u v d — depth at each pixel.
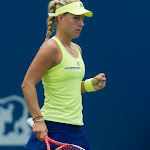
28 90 10.55
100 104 22.62
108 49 22.75
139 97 22.97
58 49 10.77
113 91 22.75
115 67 22.80
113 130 22.70
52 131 10.80
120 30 22.86
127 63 22.88
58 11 11.22
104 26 22.75
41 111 11.24
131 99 22.89
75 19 11.09
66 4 11.09
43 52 10.59
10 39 22.00
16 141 21.81
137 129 22.88
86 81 12.51
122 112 22.78
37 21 22.19
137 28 22.94
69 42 11.49
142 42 22.95
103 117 22.64
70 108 10.95
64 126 10.84
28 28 22.12
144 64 22.98
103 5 22.75
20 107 21.91
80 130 11.29
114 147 22.66
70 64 10.90
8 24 22.02
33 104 10.53
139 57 22.97
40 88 22.03
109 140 22.62
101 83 12.24
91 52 22.59
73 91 10.99
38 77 10.68
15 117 21.88
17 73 21.97
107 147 22.61
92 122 22.53
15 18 22.08
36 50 22.16
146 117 22.98
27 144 11.26
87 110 22.53
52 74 10.84
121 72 22.83
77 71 11.05
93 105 22.58
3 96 21.84
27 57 22.08
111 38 22.77
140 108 22.97
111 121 22.69
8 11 22.02
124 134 22.77
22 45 22.06
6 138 21.77
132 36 22.92
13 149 21.77
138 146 22.83
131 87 22.92
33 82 10.64
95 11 22.73
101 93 22.69
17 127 21.86
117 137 22.72
